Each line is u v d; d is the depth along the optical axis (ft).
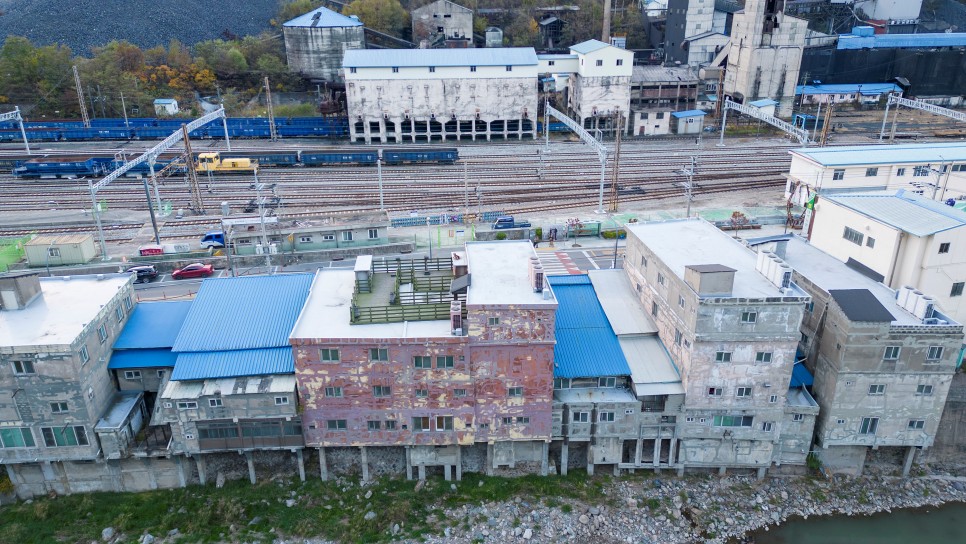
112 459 157.79
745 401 158.92
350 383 155.43
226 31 617.62
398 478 169.48
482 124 450.30
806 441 167.22
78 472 161.07
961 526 161.99
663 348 170.91
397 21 585.22
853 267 200.44
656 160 404.57
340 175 383.24
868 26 577.02
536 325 151.33
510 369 155.63
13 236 291.58
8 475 159.94
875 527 160.66
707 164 396.57
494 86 437.17
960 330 151.84
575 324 177.58
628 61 435.53
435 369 154.71
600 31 602.03
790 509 163.94
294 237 264.93
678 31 549.54
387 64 425.69
